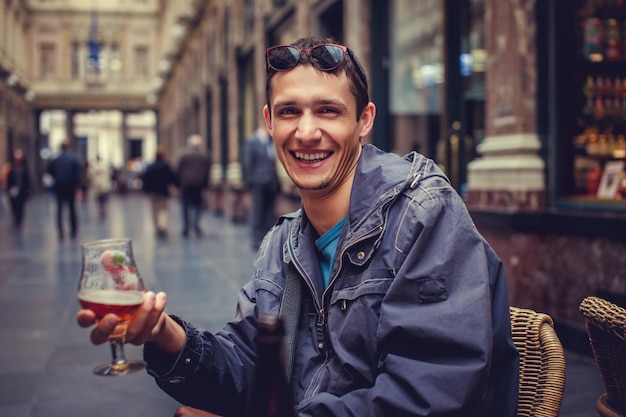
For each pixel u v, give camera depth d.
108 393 3.48
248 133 14.11
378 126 7.12
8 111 29.52
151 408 3.26
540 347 1.45
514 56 4.48
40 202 27.14
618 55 4.26
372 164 1.32
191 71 23.75
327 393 1.18
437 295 1.13
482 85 5.27
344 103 1.27
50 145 57.88
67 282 7.09
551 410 1.35
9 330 4.90
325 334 1.30
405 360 1.11
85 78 39.34
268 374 0.89
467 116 5.56
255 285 1.44
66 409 3.24
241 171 14.96
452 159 5.71
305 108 1.27
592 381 3.51
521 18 4.45
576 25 4.44
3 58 27.56
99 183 17.23
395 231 1.23
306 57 1.27
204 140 20.16
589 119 4.44
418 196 1.23
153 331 1.21
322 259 1.38
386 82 7.14
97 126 59.22
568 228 4.14
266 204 9.46
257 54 12.04
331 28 8.55
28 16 37.75
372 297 1.21
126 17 40.09
